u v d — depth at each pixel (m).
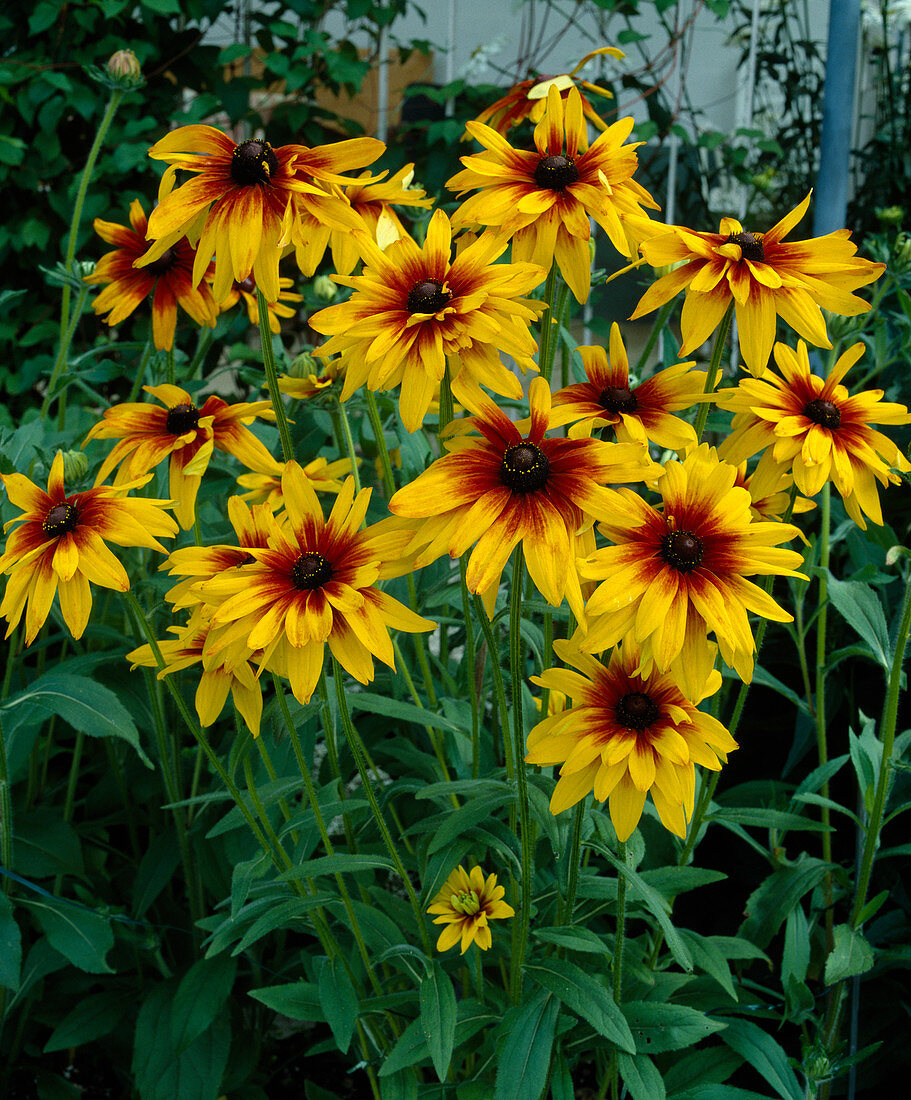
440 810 1.14
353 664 0.77
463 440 0.76
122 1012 1.12
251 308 1.21
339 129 2.38
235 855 1.09
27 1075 1.23
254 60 2.70
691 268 0.86
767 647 1.33
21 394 2.31
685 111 2.51
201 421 0.93
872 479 0.89
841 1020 1.13
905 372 1.40
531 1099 0.84
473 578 0.73
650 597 0.73
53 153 2.14
